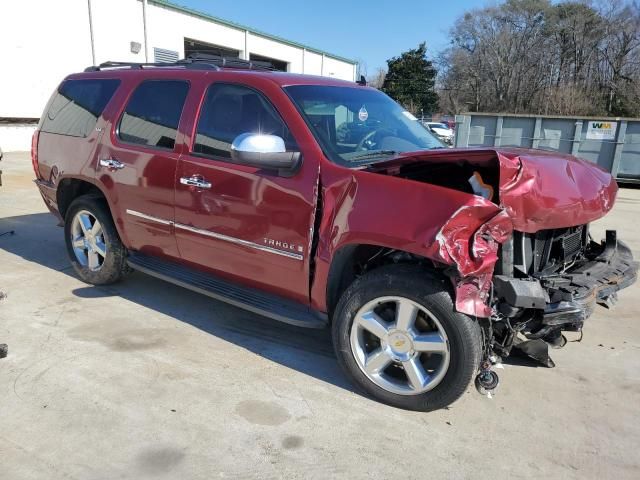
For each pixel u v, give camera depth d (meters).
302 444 2.81
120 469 2.58
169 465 2.62
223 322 4.27
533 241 3.13
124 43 21.12
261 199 3.39
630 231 7.94
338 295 3.35
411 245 2.74
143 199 4.14
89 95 4.77
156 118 4.12
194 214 3.79
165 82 4.14
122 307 4.50
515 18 55.47
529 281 2.89
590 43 51.09
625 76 48.69
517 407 3.18
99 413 3.01
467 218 2.67
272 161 3.15
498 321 2.94
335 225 3.07
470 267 2.65
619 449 2.82
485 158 2.94
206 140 3.76
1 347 3.54
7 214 8.05
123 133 4.34
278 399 3.21
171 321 4.26
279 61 31.48
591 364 3.71
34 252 6.06
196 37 24.61
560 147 13.28
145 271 4.32
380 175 2.98
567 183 3.07
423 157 2.99
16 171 12.63
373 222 2.89
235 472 2.59
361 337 3.18
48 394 3.17
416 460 2.71
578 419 3.08
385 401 3.16
